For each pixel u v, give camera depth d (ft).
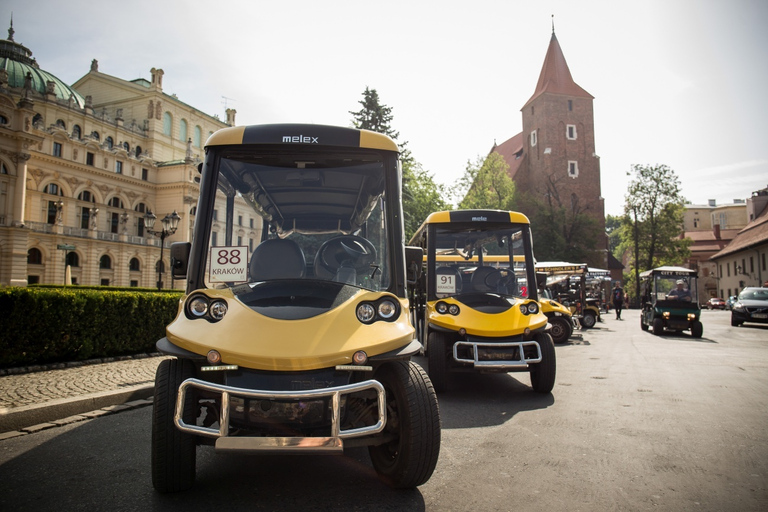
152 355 35.01
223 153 13.23
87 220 208.44
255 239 13.42
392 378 11.69
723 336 62.54
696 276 62.80
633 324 88.53
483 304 25.62
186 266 12.96
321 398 10.45
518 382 28.55
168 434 10.82
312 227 14.19
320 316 11.30
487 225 27.81
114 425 18.17
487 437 16.99
